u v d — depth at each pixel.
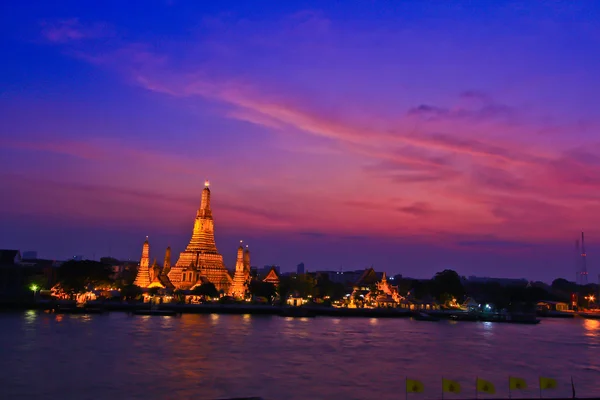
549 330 189.12
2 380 76.81
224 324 168.00
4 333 124.69
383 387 79.06
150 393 71.75
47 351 100.56
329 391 75.75
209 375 83.94
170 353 103.00
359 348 120.50
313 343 126.44
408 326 188.38
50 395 69.50
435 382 83.62
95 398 68.69
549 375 92.88
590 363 107.81
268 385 78.44
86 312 194.75
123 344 112.75
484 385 63.75
